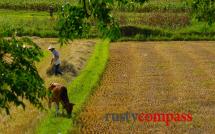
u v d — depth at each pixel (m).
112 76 38.28
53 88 25.66
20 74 10.67
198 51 52.06
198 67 42.03
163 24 69.38
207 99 30.20
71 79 37.53
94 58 45.22
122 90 33.06
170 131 23.47
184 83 35.22
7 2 88.62
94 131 23.52
